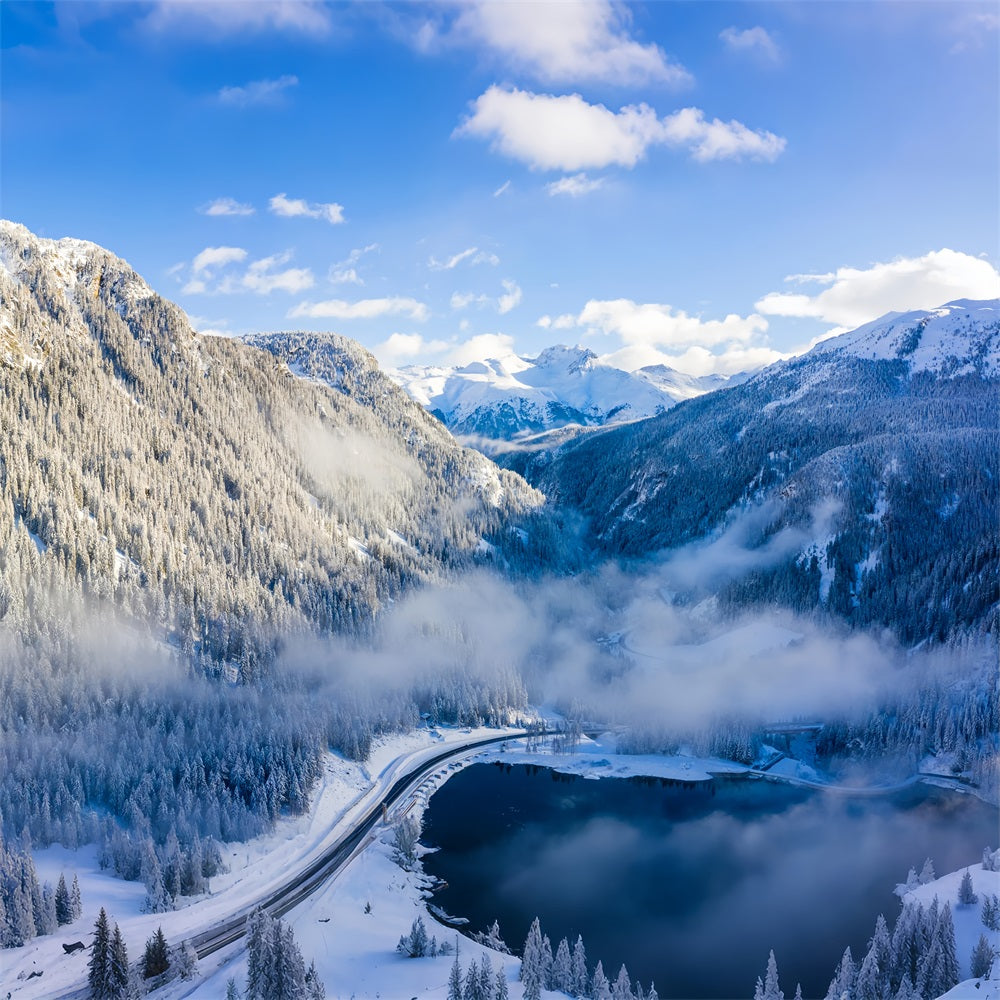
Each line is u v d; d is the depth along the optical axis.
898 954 135.75
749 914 175.75
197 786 187.62
